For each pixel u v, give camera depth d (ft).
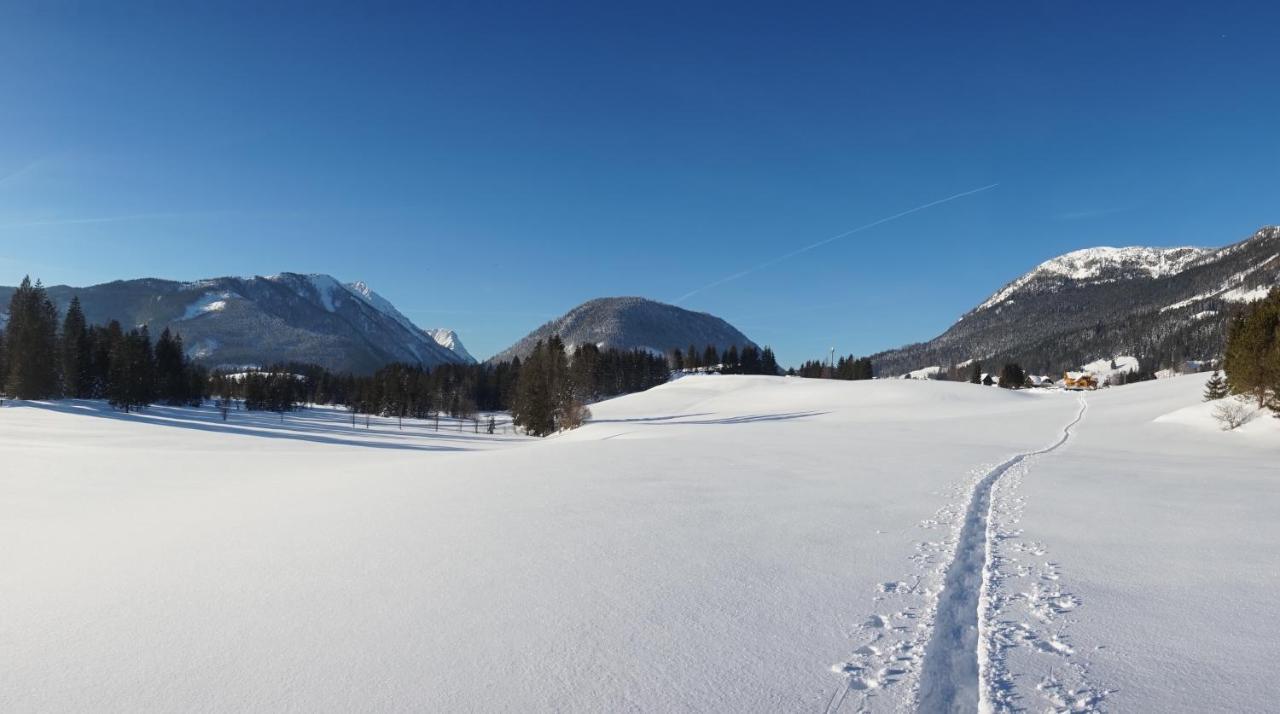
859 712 12.23
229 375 619.26
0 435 114.73
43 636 16.97
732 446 75.41
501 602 18.94
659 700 12.76
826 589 19.86
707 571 21.94
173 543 28.02
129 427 145.48
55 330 235.61
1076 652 14.94
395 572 22.31
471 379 469.16
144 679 14.15
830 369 497.87
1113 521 30.19
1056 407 152.25
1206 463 58.49
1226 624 16.72
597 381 378.12
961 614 17.76
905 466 53.72
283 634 16.71
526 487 42.37
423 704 12.72
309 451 107.76
